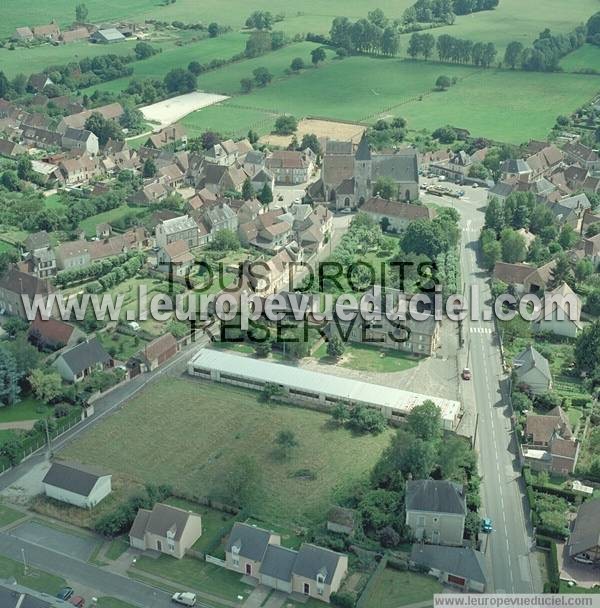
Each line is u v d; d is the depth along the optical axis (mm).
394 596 196875
